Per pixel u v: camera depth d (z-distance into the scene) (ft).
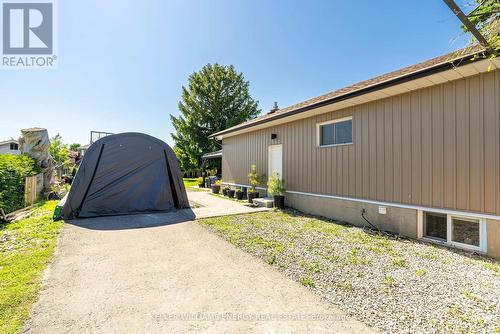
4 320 6.93
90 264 11.19
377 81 18.65
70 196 20.47
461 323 6.85
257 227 18.06
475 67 12.09
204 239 15.11
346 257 12.05
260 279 9.71
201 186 56.54
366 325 6.81
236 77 101.09
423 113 15.24
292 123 26.35
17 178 25.95
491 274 10.09
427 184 14.99
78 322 6.93
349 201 19.89
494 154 12.38
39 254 12.21
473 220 13.29
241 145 36.91
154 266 11.03
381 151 17.63
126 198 22.93
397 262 11.35
